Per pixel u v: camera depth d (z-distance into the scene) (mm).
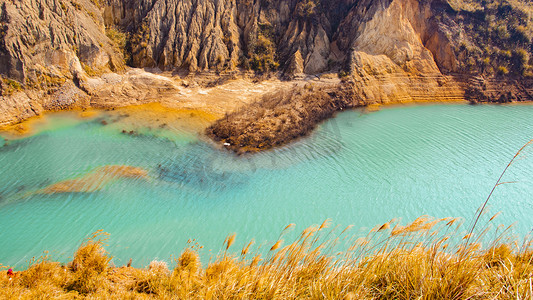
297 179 19953
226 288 6281
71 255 12914
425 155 23172
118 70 30672
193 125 25188
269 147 23234
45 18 27078
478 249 6691
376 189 19188
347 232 15109
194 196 17656
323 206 17500
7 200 16141
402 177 20453
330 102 30469
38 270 8359
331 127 27141
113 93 28359
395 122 28797
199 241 14422
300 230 15547
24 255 12891
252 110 26375
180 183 18625
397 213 17172
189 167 20188
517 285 5227
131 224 15195
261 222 16016
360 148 23984
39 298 7195
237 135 23828
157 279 8133
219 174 19844
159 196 17406
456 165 21938
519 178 20516
